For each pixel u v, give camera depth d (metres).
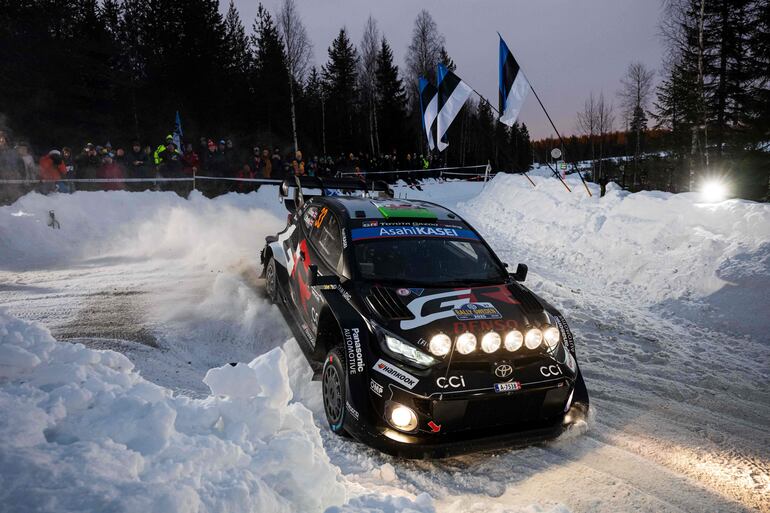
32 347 2.24
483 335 3.09
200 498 1.69
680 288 6.53
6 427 1.69
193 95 25.91
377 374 3.09
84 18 25.28
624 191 10.95
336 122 38.28
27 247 8.75
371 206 4.61
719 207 7.46
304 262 4.61
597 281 7.76
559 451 3.23
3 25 20.86
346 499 2.17
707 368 4.57
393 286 3.60
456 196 22.36
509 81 11.74
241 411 2.21
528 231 11.75
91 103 23.66
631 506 2.69
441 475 2.94
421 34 39.78
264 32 32.22
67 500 1.49
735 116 21.59
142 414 1.95
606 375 4.42
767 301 5.60
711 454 3.21
